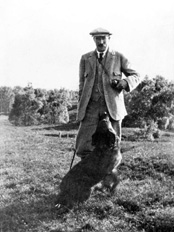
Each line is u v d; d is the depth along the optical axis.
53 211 5.71
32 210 5.80
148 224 5.04
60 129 33.38
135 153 10.50
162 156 9.48
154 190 6.50
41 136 22.50
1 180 7.98
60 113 42.28
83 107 6.73
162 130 26.83
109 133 6.08
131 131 24.91
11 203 6.19
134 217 5.32
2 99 36.75
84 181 5.84
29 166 9.73
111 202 5.90
